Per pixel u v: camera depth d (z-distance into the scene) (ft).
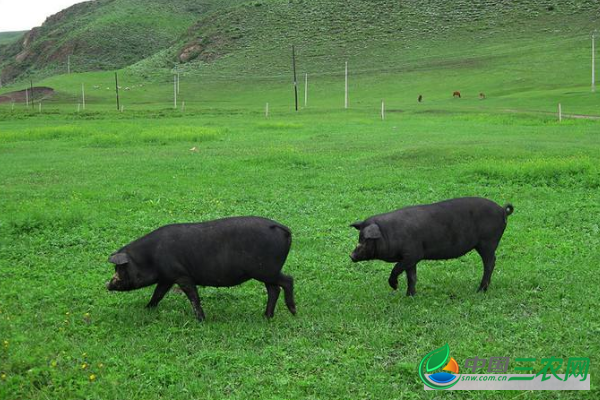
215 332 26.27
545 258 36.14
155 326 27.20
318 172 67.15
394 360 23.82
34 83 403.95
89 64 501.56
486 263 31.35
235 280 27.50
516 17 339.77
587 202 50.01
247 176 65.31
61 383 22.20
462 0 375.45
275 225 27.35
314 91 275.80
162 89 321.73
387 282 33.06
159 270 27.55
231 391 21.88
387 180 60.29
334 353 24.29
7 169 74.64
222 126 133.28
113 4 625.82
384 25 362.33
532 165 61.31
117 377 22.44
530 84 230.48
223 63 355.15
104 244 40.57
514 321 27.09
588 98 173.47
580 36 296.71
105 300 30.78
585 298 29.37
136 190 57.72
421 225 29.71
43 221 44.57
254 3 434.30
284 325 27.20
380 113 171.42
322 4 408.05
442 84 253.44
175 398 21.33
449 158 71.36
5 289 32.14
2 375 22.45
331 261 36.70
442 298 30.25
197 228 27.58
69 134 118.93
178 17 597.52
